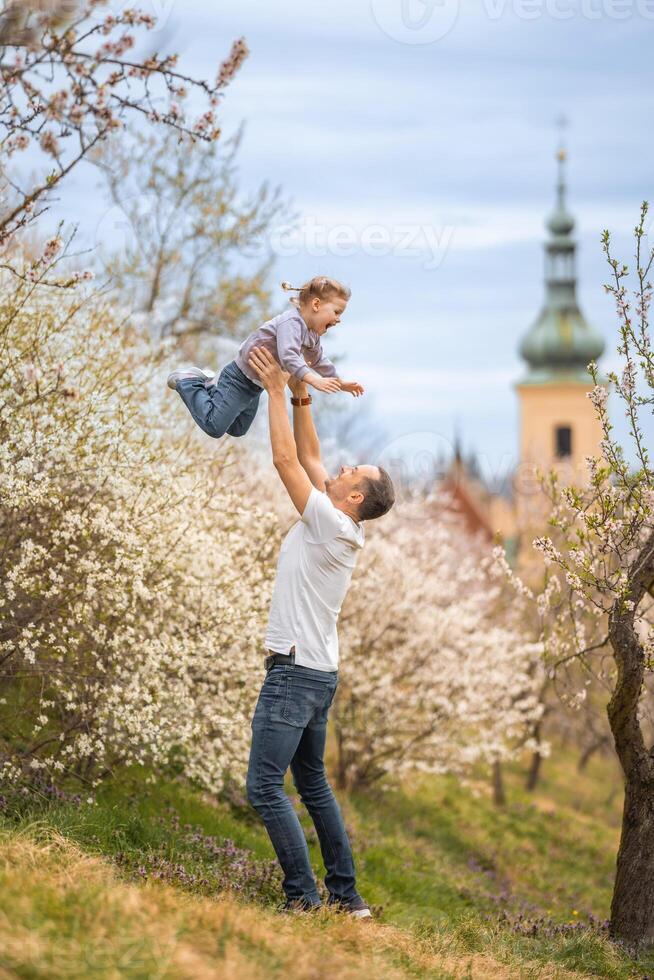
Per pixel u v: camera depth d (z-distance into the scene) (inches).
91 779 356.2
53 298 368.8
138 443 347.6
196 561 363.9
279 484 578.9
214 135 265.1
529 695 813.2
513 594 861.2
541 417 4571.9
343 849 281.0
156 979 173.3
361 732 688.4
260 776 266.1
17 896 195.3
